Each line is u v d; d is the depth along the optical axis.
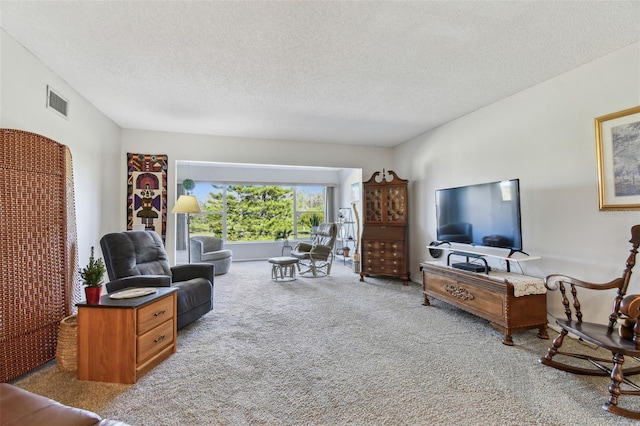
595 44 2.24
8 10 1.81
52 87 2.60
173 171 4.47
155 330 2.14
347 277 5.30
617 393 1.64
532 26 2.01
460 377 1.98
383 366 2.13
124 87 2.94
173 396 1.78
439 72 2.67
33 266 2.13
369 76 2.74
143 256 3.04
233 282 4.93
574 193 2.62
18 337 2.00
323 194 8.35
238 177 7.39
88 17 1.89
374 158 5.52
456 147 3.98
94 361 1.95
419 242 4.82
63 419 0.99
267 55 2.37
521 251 2.76
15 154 2.03
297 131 4.51
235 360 2.22
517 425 1.53
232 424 1.53
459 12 1.86
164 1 1.75
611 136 2.37
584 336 1.84
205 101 3.31
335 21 1.94
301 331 2.78
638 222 2.22
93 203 3.40
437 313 3.30
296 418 1.58
